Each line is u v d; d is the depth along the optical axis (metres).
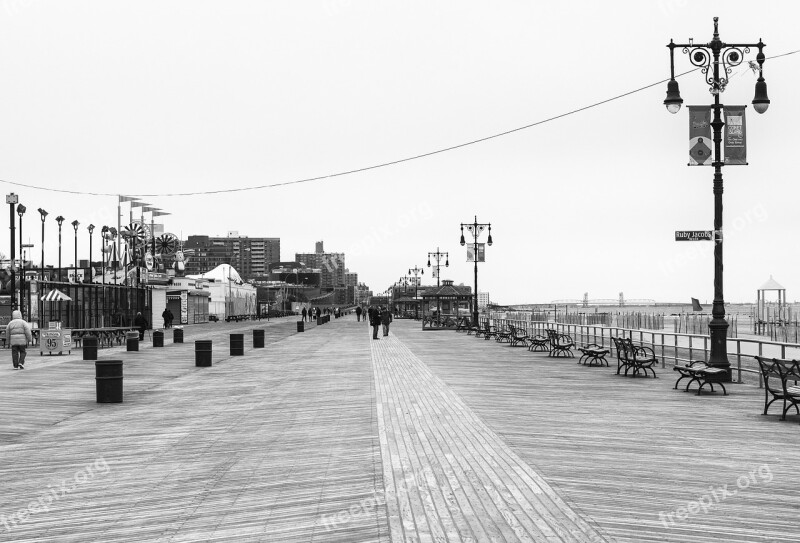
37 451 12.90
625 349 24.95
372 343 46.47
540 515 8.17
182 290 92.06
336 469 10.73
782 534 7.54
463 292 75.94
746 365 29.59
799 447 12.17
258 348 42.28
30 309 46.41
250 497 9.32
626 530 7.62
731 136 21.53
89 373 27.70
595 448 12.09
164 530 8.04
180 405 18.53
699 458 11.30
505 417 15.54
